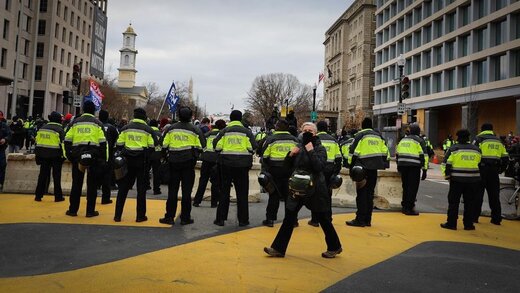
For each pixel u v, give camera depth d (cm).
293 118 1055
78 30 6850
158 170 1139
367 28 8200
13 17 4769
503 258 632
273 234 729
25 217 785
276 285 475
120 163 754
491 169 920
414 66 5550
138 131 780
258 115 8600
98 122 816
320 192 580
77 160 802
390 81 6281
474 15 4297
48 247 596
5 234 657
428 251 653
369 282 498
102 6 7844
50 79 5928
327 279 504
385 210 1061
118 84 12100
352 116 7688
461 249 674
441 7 4975
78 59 6894
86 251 584
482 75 4250
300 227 805
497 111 4253
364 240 717
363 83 8175
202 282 474
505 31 3925
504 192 1078
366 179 834
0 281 460
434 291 476
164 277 486
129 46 12169
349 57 9125
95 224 754
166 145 773
